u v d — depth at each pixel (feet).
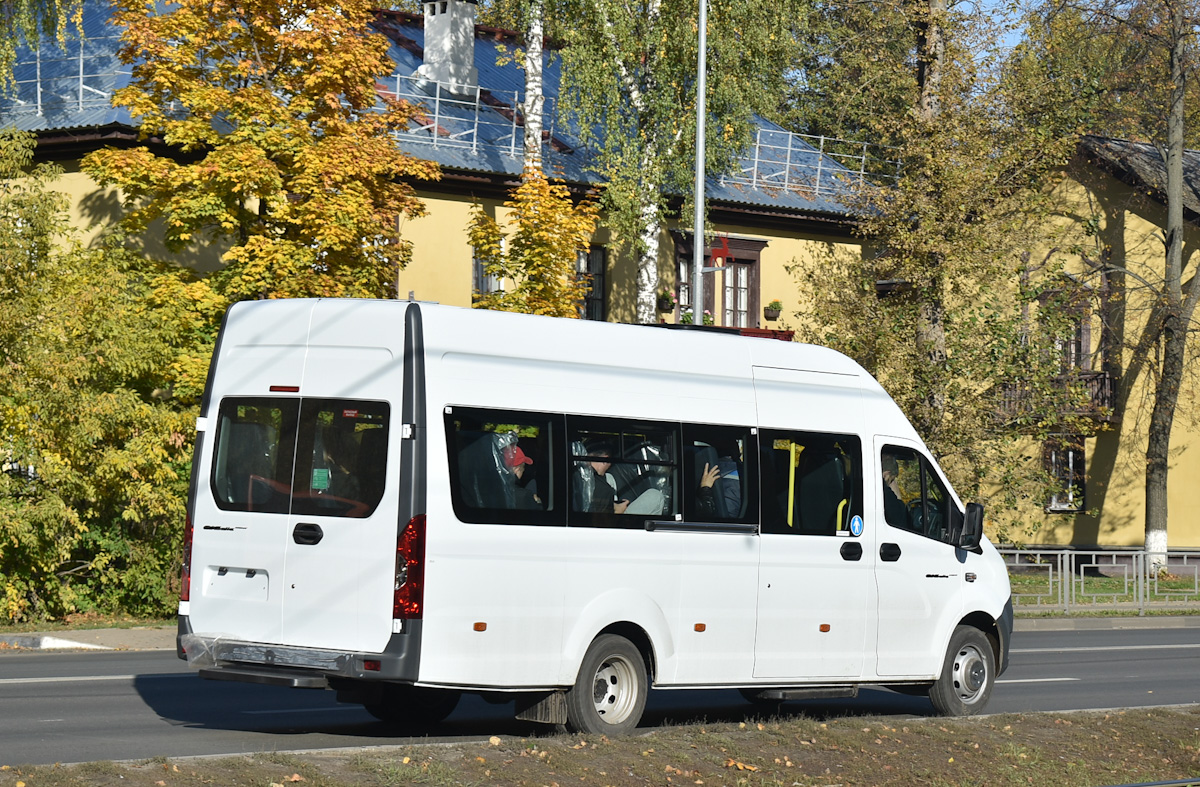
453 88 107.45
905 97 101.50
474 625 31.81
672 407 36.29
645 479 35.45
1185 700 49.16
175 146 81.51
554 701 33.81
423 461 31.37
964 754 34.22
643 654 35.60
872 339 87.97
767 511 37.86
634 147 97.71
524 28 97.66
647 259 100.48
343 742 33.30
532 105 97.91
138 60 84.02
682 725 37.88
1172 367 120.26
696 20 96.17
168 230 72.49
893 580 40.47
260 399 33.55
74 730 34.42
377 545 31.40
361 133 73.72
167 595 69.10
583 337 34.88
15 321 62.59
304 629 32.12
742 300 113.50
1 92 86.94
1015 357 85.66
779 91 105.09
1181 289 124.36
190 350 70.28
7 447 63.57
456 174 95.81
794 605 38.19
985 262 86.53
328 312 32.99
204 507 33.86
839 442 39.93
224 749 31.81
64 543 64.80
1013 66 93.86
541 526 33.17
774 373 38.81
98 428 64.18
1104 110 127.13
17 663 51.08
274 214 69.82
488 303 82.23
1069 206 129.49
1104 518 128.67
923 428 86.43
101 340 65.41
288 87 73.56
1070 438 100.12
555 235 81.97
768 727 34.60
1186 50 118.52
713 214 110.32
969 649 42.42
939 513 42.22
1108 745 36.99
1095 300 96.37
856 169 124.26
